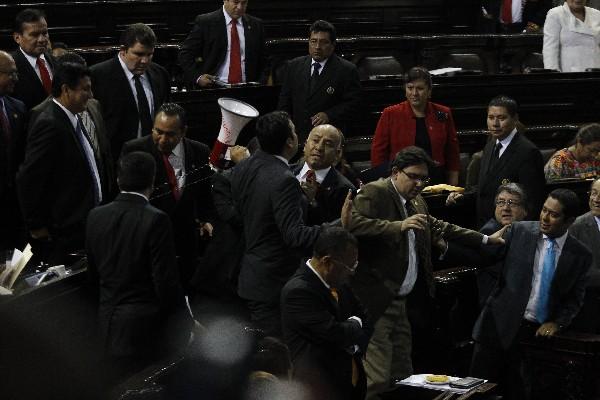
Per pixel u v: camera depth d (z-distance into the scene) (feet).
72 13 123.54
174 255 59.16
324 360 58.29
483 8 151.53
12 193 76.95
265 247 66.49
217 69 103.81
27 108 85.92
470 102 114.83
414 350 80.84
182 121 72.95
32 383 38.73
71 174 71.61
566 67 125.59
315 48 96.32
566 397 74.54
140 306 58.65
